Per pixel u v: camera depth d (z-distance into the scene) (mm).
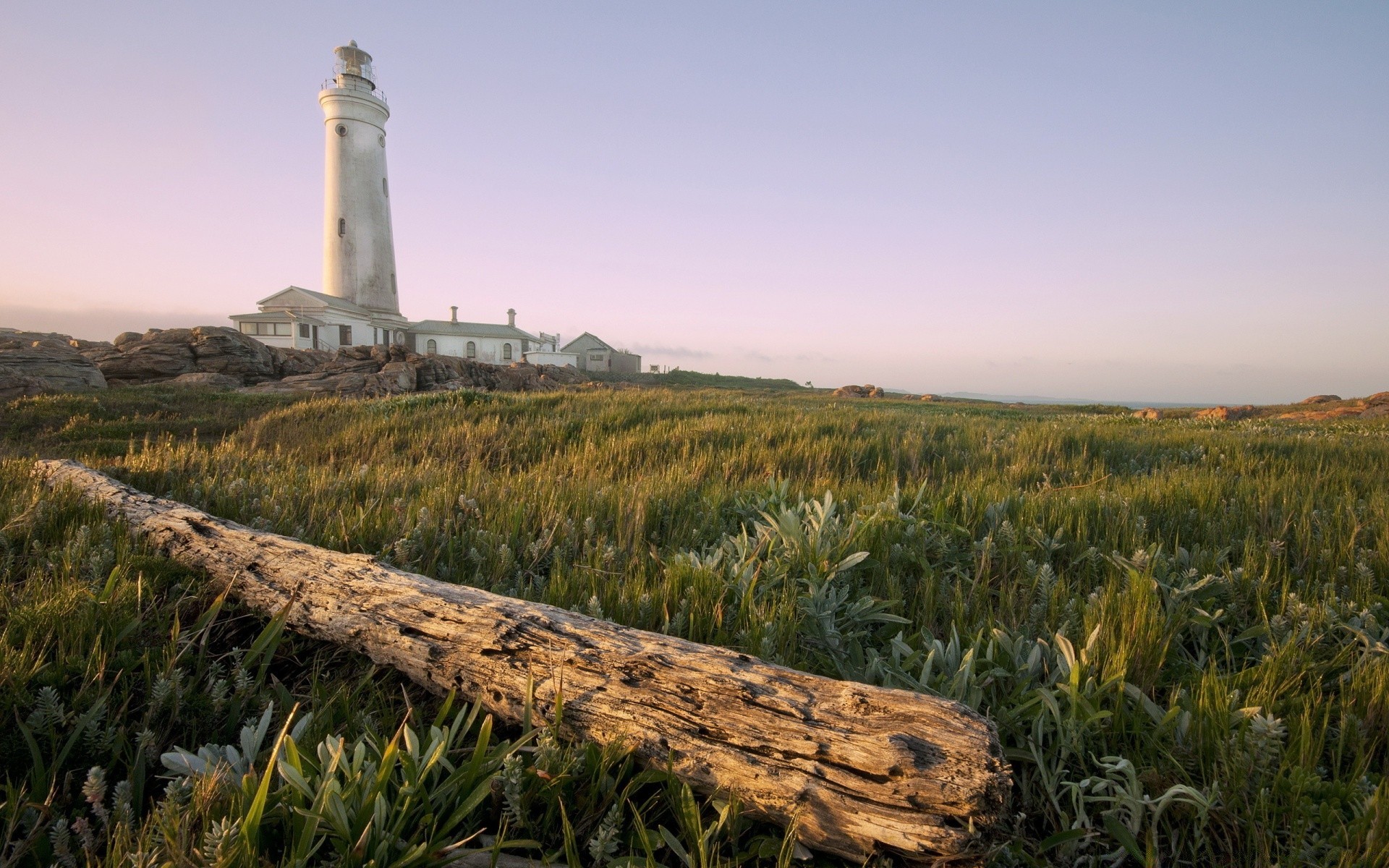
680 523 4551
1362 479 5797
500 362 74062
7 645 2252
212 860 1480
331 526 4035
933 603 3080
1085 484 6102
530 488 5418
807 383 84625
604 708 2012
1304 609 2742
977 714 1758
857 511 4172
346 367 32562
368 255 60281
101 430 14219
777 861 1702
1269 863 1699
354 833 1608
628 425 11195
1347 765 2084
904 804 1613
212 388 26406
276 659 2715
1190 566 3330
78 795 1914
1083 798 1891
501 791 1867
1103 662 2398
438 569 3527
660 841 1754
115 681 2193
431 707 2418
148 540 3576
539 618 2312
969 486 5426
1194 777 1995
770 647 2486
